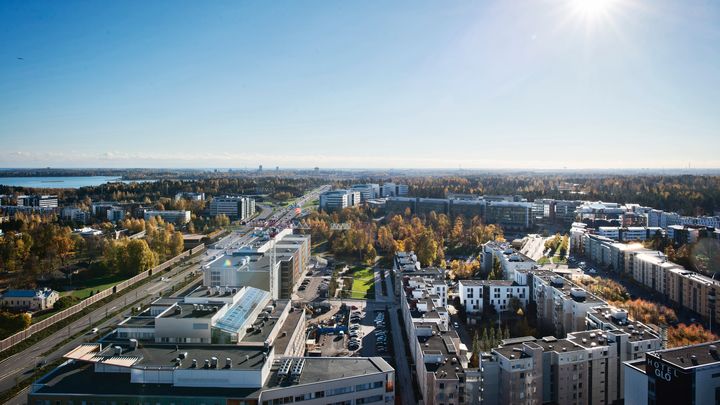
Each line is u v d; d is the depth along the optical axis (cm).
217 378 15212
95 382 15425
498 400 17862
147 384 15312
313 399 15450
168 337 18462
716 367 14412
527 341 19325
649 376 15350
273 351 17250
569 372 18250
